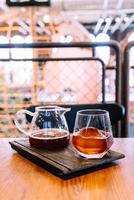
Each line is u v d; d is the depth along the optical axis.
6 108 2.35
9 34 4.57
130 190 0.61
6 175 0.70
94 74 2.40
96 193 0.60
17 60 2.11
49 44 1.96
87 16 7.43
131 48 1.95
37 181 0.66
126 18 7.91
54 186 0.63
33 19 5.21
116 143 0.94
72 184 0.64
